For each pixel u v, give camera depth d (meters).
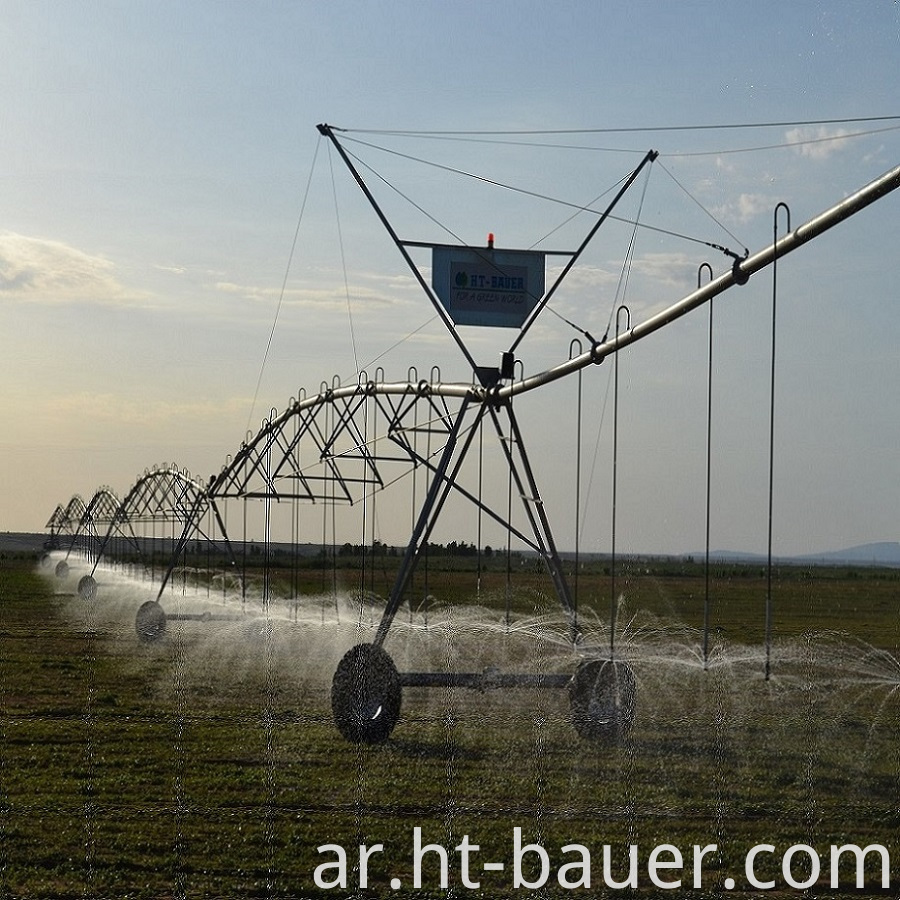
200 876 11.35
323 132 21.42
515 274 22.27
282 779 15.10
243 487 35.59
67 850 12.05
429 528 21.34
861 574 107.12
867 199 13.54
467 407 22.06
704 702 21.91
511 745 17.53
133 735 17.94
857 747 17.83
